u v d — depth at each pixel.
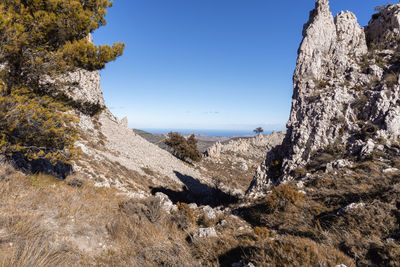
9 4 7.96
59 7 8.83
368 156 10.34
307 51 16.81
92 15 9.84
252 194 14.50
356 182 8.72
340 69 15.66
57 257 4.30
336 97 13.66
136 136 46.47
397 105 11.40
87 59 9.40
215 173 55.81
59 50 9.11
